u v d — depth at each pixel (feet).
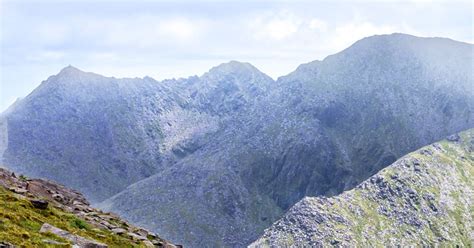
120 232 223.92
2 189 215.72
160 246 231.91
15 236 158.10
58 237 171.42
